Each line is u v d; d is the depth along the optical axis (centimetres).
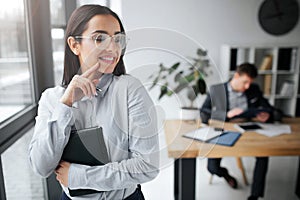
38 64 178
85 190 78
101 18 62
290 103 402
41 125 78
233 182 258
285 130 209
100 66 63
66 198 89
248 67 250
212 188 257
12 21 171
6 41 167
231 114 233
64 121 70
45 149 73
